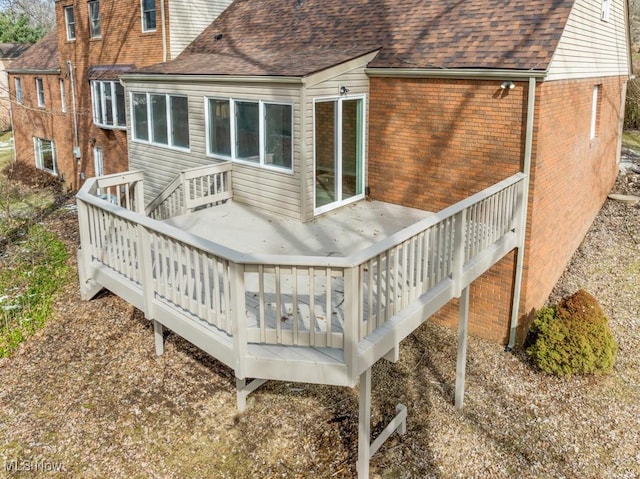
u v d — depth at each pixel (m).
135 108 12.84
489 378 8.33
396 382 8.21
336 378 5.05
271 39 11.85
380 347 5.38
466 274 7.00
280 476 6.36
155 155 12.45
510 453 6.82
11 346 8.84
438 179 9.34
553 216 9.67
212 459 6.59
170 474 6.35
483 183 8.79
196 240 5.50
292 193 9.28
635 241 13.01
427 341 9.34
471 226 7.16
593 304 8.46
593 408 7.68
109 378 8.06
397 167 9.88
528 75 7.75
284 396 7.79
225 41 12.95
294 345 5.31
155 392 7.76
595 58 10.91
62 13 19.66
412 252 5.92
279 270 4.94
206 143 10.82
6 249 13.12
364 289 6.48
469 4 9.57
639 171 17.45
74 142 20.97
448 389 8.06
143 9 15.66
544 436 7.14
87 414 7.30
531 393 8.00
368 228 8.85
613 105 14.16
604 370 8.23
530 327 8.92
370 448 6.32
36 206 18.38
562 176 9.81
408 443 6.95
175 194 11.77
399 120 9.61
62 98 21.81
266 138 9.55
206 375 8.16
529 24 8.47
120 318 9.64
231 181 10.48
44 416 7.27
